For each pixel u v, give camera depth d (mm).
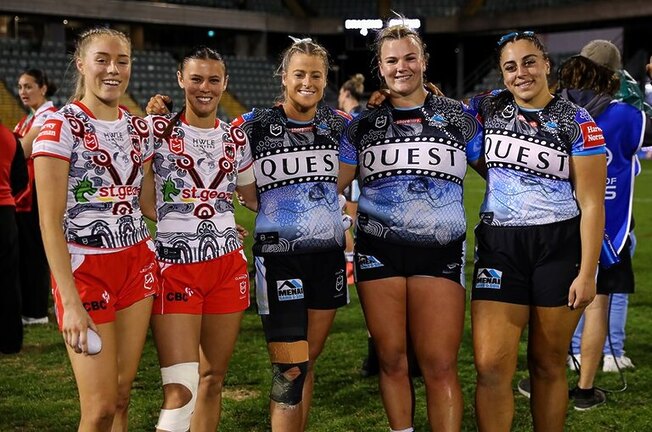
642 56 27453
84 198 2893
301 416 3438
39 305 6184
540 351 3305
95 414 2836
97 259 2904
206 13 27984
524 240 3217
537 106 3223
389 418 3404
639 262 8891
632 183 4203
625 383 4602
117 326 3012
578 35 29391
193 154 3238
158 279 3205
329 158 3465
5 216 5098
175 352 3178
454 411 3275
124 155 2969
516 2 29922
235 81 28953
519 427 4039
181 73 3268
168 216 3236
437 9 31484
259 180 3465
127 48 2965
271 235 3441
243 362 5164
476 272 3338
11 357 5277
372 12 31438
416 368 4613
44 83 6219
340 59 31016
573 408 4309
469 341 5637
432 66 33906
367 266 3408
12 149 5047
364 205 3434
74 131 2842
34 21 26938
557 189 3209
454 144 3338
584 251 3172
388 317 3371
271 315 3441
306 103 3379
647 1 24906
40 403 4348
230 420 4129
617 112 4125
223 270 3297
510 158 3219
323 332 3535
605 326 4250
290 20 30312
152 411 4234
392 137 3357
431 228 3322
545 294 3203
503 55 3217
